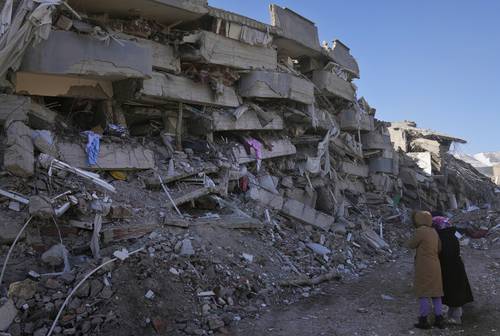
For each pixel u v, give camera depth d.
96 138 7.82
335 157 16.08
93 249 6.01
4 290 5.09
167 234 6.94
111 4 8.84
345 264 10.05
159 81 9.34
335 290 7.88
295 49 13.63
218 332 5.40
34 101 7.89
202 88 10.32
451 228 6.14
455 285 5.88
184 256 6.59
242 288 6.59
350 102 16.20
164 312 5.47
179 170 8.97
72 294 5.14
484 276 8.84
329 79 14.48
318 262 9.42
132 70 8.14
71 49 7.50
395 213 18.14
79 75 7.83
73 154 7.48
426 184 22.19
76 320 4.95
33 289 5.06
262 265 7.69
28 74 7.76
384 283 8.53
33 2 6.63
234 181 10.45
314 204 13.63
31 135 6.88
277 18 12.24
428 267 5.75
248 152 11.47
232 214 9.18
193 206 8.83
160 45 9.64
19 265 5.50
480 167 40.41
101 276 5.48
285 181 12.48
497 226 16.47
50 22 6.83
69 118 8.65
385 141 19.31
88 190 6.95
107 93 8.88
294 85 12.12
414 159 23.67
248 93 11.32
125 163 8.15
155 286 5.68
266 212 10.22
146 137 9.76
